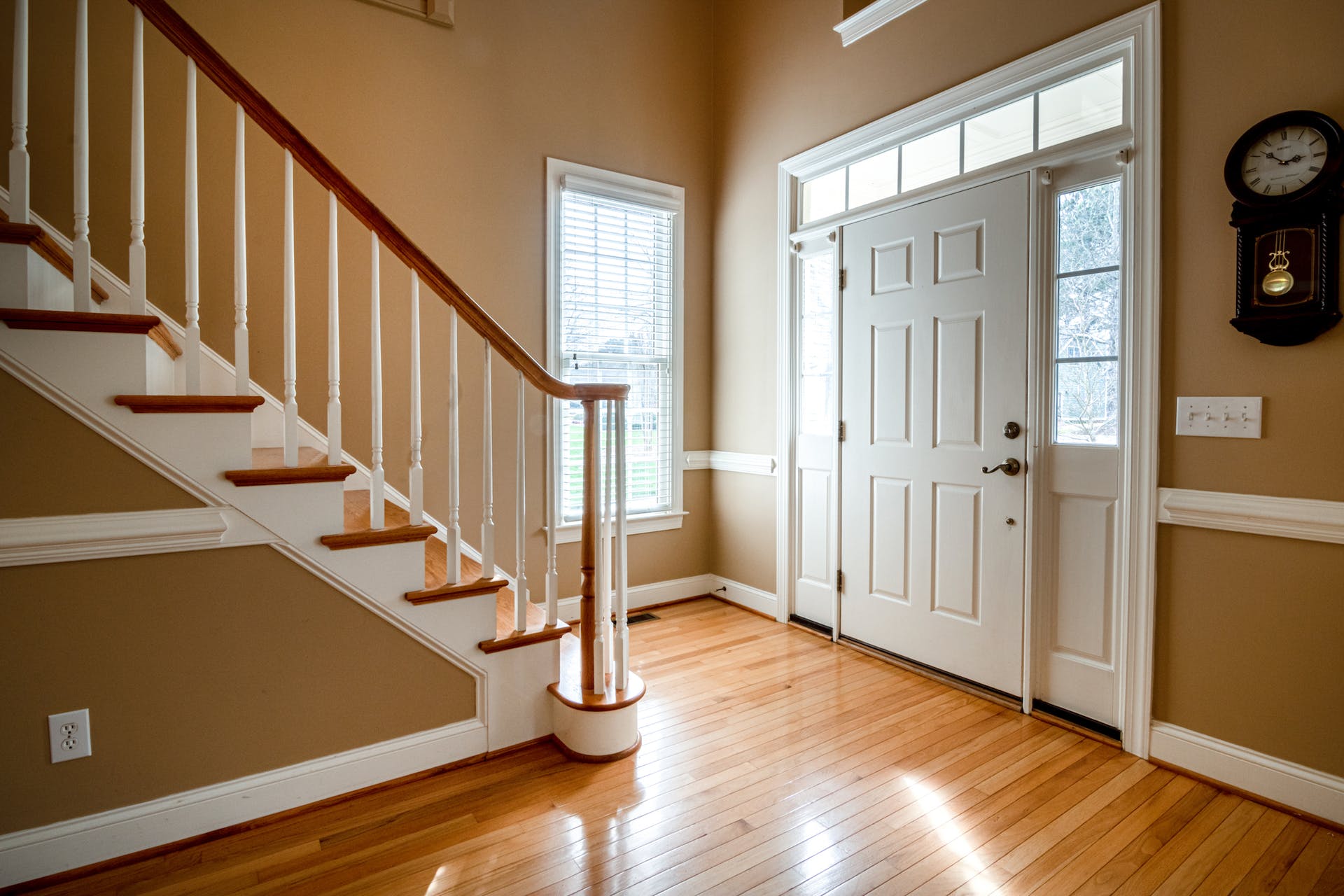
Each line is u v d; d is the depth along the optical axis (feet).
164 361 7.47
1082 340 8.06
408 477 10.14
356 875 5.62
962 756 7.52
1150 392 7.27
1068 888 5.46
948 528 9.45
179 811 5.95
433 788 6.91
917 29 9.69
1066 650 8.30
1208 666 7.02
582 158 11.72
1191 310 7.02
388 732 6.95
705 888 5.47
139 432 5.69
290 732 6.45
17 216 5.45
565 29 11.49
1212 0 6.79
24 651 5.39
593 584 7.62
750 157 12.63
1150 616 7.36
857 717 8.48
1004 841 6.06
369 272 9.73
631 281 12.45
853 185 10.92
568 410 11.74
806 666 10.14
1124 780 7.03
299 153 6.25
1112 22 7.48
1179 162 7.07
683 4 12.99
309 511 6.40
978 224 8.98
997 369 8.79
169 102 8.45
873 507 10.53
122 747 5.75
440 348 10.32
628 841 6.06
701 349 13.55
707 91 13.42
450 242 10.39
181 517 5.85
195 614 5.99
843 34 10.72
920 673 9.86
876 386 10.40
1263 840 6.05
